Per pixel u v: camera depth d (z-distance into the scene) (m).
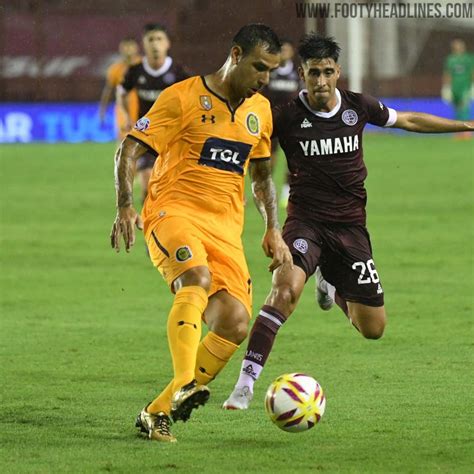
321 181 26.47
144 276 43.62
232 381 27.53
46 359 29.77
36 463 19.84
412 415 23.59
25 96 119.31
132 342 32.06
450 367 28.55
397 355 30.11
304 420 20.94
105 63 119.94
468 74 117.44
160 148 22.30
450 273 43.69
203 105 22.20
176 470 19.38
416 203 66.50
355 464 19.80
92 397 25.50
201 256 21.45
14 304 38.03
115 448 20.91
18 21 118.81
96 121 116.19
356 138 26.58
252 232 56.12
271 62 21.81
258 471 19.33
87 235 54.78
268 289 41.12
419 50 128.25
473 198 68.69
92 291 40.47
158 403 21.52
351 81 113.50
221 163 22.31
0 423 23.00
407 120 27.00
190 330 20.53
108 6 119.88
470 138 119.88
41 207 65.69
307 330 33.81
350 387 26.44
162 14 118.38
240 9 115.44
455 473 19.19
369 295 26.88
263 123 22.97
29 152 103.06
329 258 26.89
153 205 22.58
